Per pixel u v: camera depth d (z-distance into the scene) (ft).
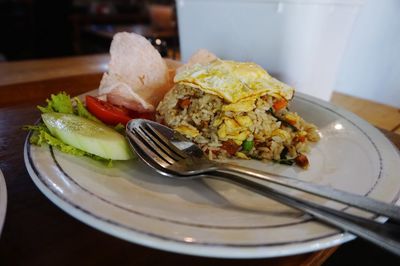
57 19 3.86
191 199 0.61
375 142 0.78
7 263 0.48
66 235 0.53
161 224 0.48
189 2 1.36
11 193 0.61
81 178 0.60
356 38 1.43
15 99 1.06
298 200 0.55
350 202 0.53
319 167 0.76
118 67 0.93
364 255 0.70
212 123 0.83
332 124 0.91
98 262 0.49
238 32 1.24
